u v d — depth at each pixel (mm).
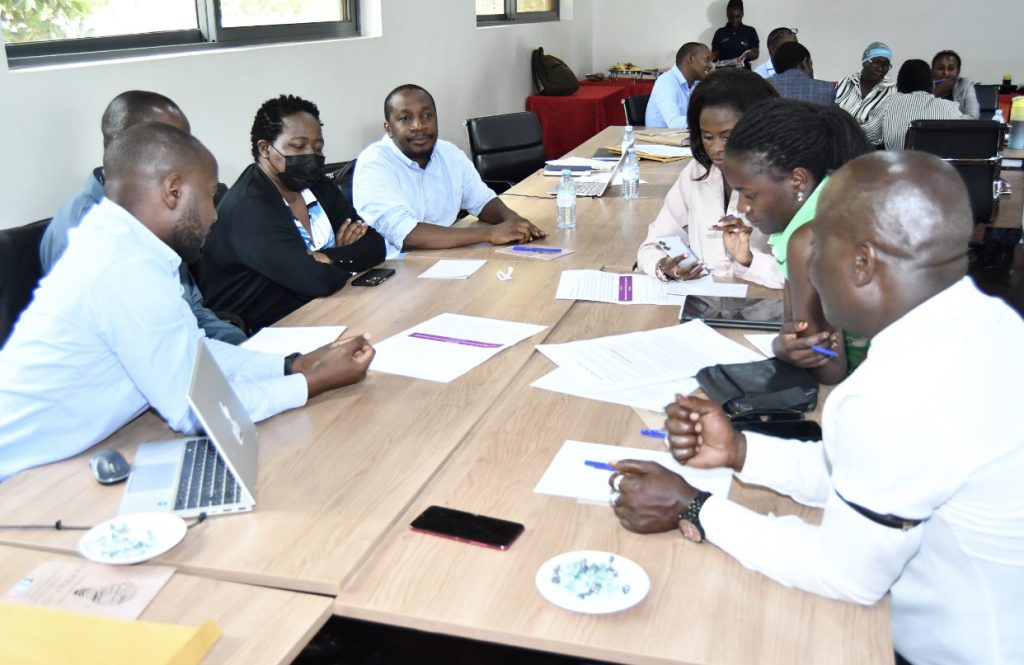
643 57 9242
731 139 1702
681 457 1377
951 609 1138
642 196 3600
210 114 3738
